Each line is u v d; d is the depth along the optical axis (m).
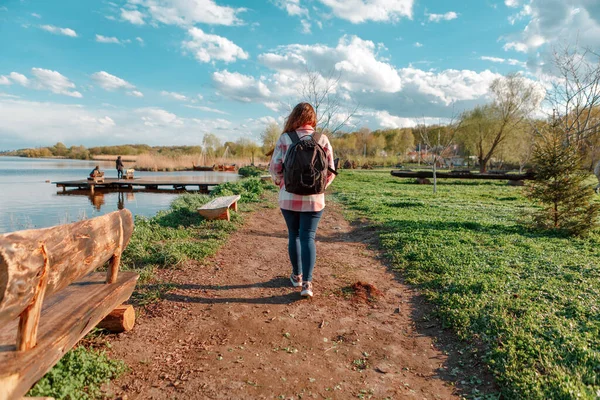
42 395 2.08
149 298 3.91
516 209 11.84
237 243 6.66
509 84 37.53
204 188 28.34
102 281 3.05
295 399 2.47
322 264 5.59
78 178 35.56
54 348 1.95
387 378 2.79
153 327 3.34
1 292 1.47
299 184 3.76
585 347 2.87
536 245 6.25
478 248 6.09
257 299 4.11
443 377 2.83
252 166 52.12
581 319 3.40
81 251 2.21
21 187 27.36
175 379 2.61
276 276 4.92
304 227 4.07
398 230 7.54
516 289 4.18
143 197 22.92
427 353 3.18
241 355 2.98
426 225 8.00
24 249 1.60
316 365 2.92
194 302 3.95
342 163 51.72
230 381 2.62
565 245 6.43
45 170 50.47
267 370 2.79
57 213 16.02
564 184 7.52
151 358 2.86
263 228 8.28
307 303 4.07
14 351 1.81
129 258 5.19
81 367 2.47
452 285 4.43
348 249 6.64
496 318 3.45
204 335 3.27
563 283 4.33
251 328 3.45
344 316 3.82
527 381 2.55
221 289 4.34
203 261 5.33
